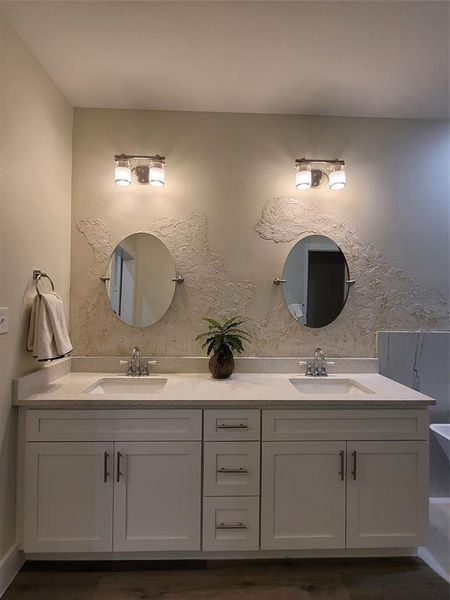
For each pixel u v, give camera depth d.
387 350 2.24
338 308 2.25
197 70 1.82
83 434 1.61
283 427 1.65
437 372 2.24
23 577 1.57
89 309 2.18
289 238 2.25
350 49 1.66
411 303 2.27
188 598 1.48
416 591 1.53
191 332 2.21
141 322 2.20
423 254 2.28
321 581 1.57
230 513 1.64
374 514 1.66
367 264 2.27
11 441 1.56
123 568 1.63
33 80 1.71
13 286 1.56
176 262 2.21
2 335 1.49
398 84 1.93
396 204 2.28
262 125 2.24
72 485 1.60
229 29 1.54
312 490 1.65
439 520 1.99
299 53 1.68
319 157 2.25
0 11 1.44
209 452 1.63
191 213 2.22
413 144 2.29
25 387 1.63
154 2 1.41
